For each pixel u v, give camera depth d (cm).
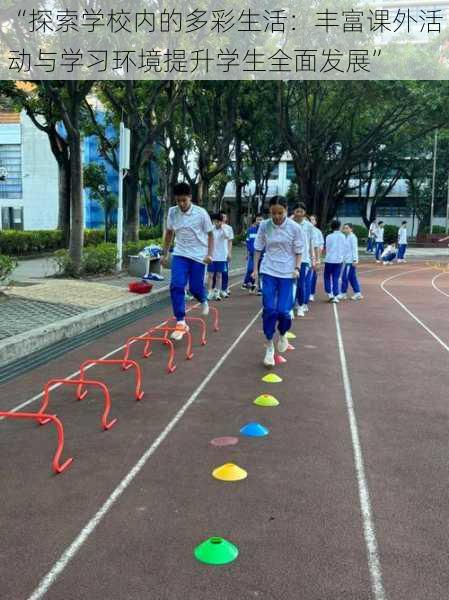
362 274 2042
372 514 343
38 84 1694
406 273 2097
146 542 314
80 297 1128
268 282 679
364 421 500
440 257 3191
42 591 275
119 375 650
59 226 2628
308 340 843
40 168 3659
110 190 3584
